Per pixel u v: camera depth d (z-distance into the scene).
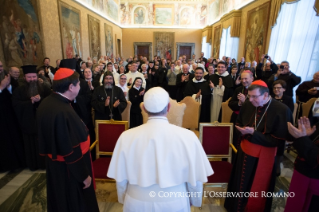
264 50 7.18
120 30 17.42
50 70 5.64
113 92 3.44
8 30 5.18
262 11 7.39
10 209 2.40
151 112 1.19
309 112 3.19
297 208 1.59
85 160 1.87
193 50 18.16
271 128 1.78
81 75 5.34
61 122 1.49
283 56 5.99
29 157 3.13
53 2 6.91
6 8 5.08
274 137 1.75
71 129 1.54
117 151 1.23
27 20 5.70
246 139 1.92
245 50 9.03
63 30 7.61
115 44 15.92
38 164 3.19
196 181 1.24
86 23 9.98
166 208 1.20
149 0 17.23
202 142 2.67
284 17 6.04
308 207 1.54
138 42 18.05
